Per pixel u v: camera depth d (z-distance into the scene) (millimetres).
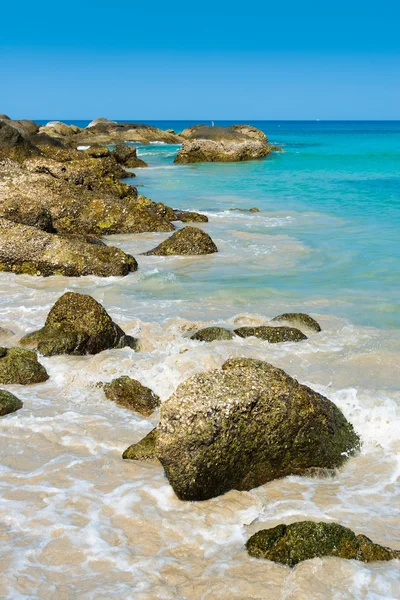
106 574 4793
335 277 13836
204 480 5832
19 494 5855
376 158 48031
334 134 109938
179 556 5039
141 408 7781
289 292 12648
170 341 9789
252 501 5887
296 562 4871
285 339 9773
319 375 8516
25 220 16406
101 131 69875
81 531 5312
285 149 60406
